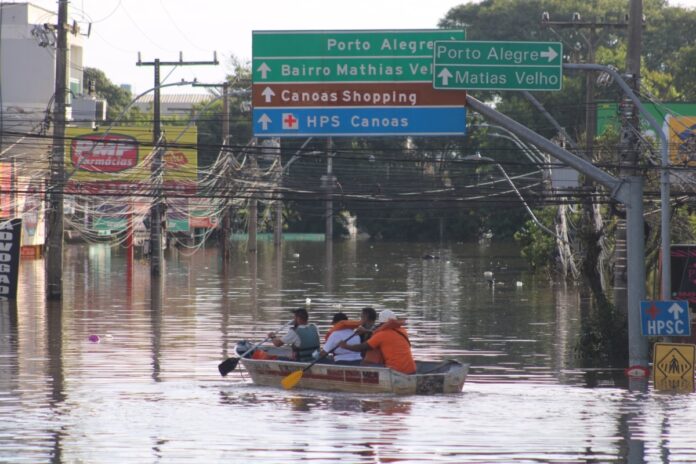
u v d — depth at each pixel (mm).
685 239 81688
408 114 50188
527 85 48562
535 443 33531
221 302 86438
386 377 42688
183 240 186875
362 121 50406
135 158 128875
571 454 32031
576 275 108125
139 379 47219
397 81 50188
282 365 44844
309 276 120500
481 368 51844
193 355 55250
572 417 38250
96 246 188625
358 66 50375
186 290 98688
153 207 114625
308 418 37625
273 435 34531
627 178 49875
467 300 90250
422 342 62094
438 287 105250
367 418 37656
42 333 64500
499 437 34406
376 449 32469
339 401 41406
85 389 44344
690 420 37750
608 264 98812
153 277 113750
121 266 134750
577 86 185625
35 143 123125
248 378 47750
